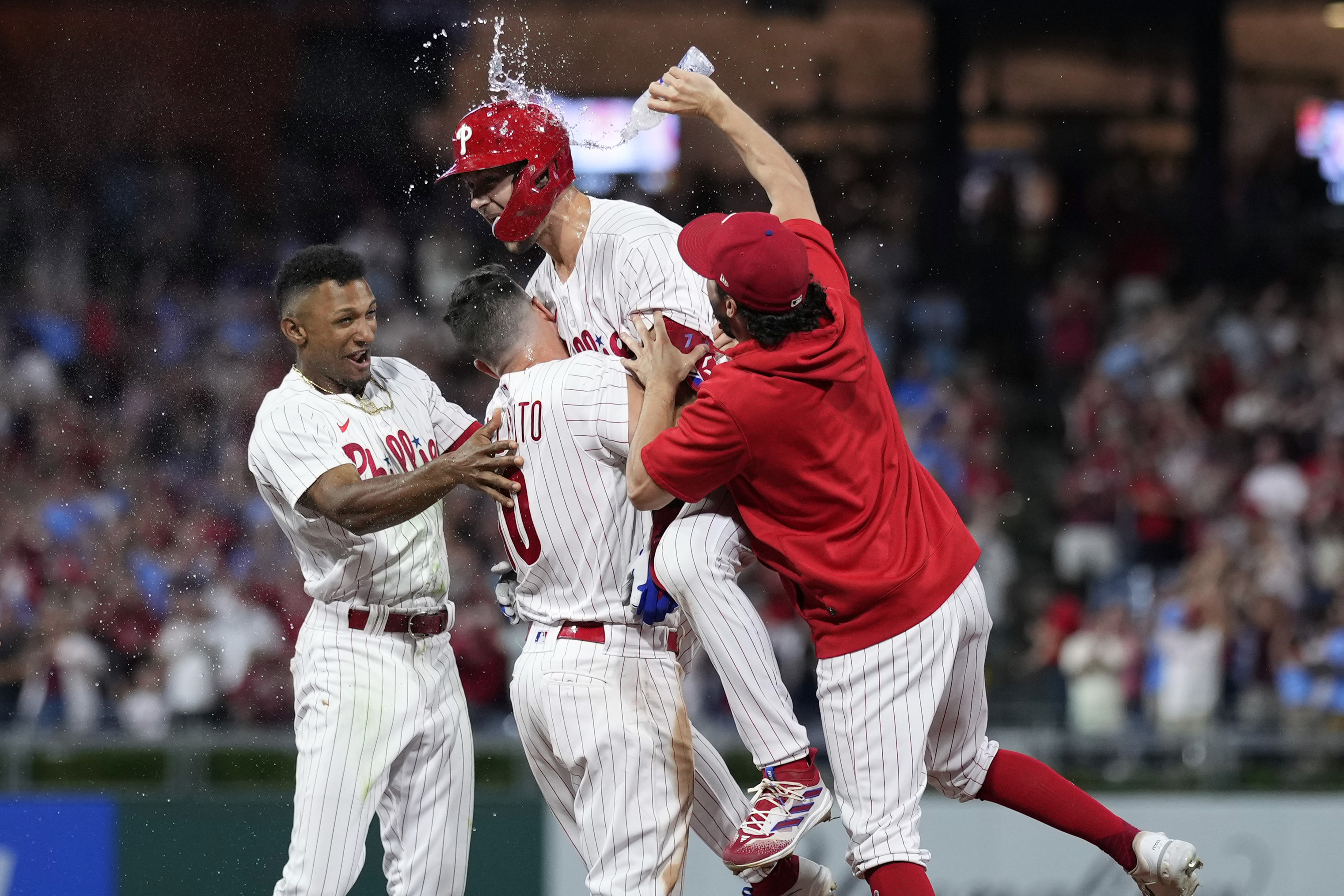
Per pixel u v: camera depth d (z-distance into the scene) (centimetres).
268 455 1582
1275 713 3569
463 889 1689
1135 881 1539
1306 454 5038
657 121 1617
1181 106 6250
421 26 5659
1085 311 5812
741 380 1348
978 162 6288
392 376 1712
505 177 1524
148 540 4159
